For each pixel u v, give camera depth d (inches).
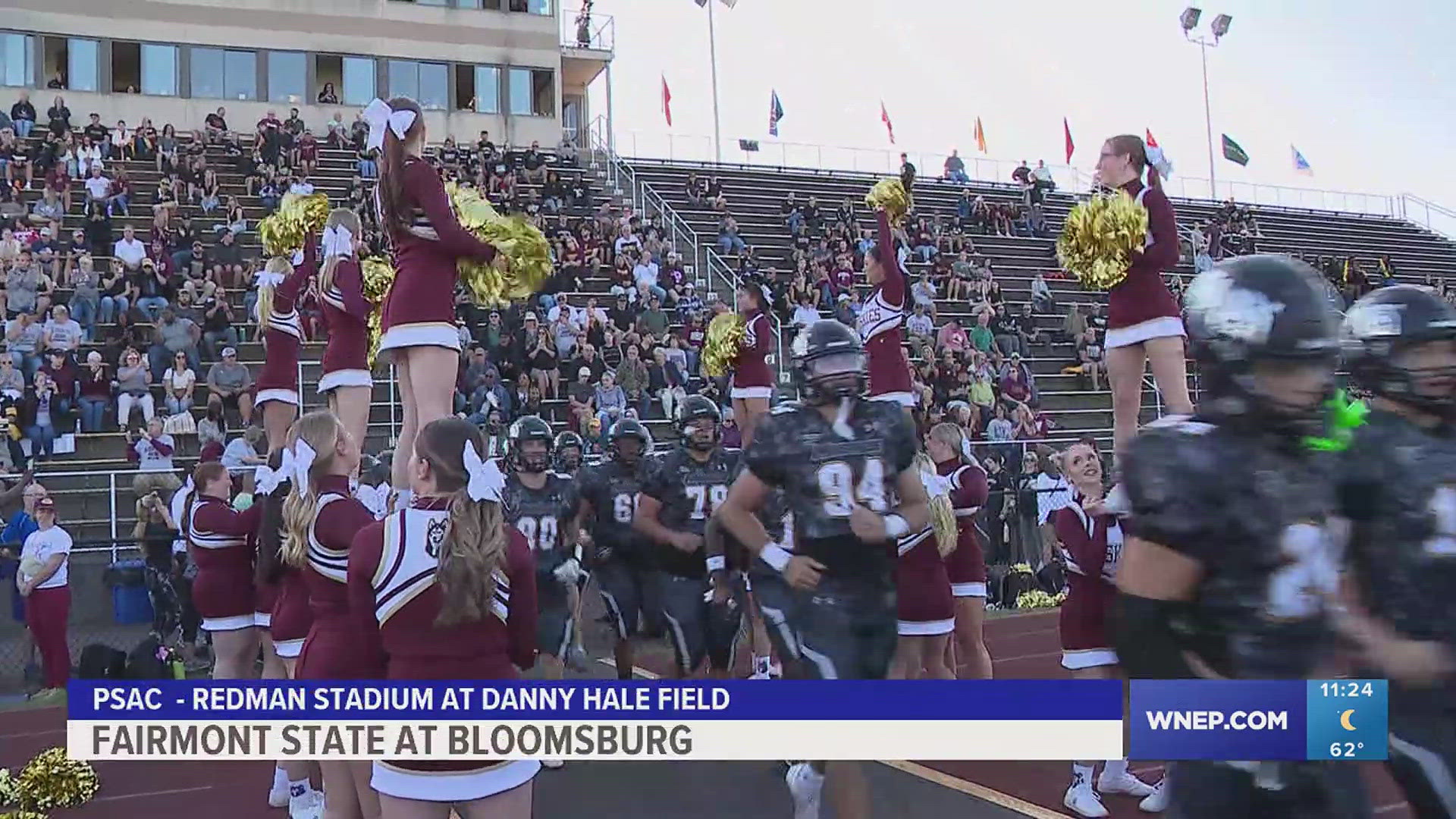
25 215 617.9
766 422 155.3
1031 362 729.6
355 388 208.8
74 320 532.1
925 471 195.5
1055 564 438.6
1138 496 81.9
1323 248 1107.9
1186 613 81.9
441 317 176.1
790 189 1001.5
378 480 267.9
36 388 470.3
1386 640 98.3
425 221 175.6
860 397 154.7
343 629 141.3
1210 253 980.6
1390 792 173.8
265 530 171.6
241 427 497.4
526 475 221.3
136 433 474.6
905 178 219.6
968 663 218.7
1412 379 105.7
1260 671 81.4
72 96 887.1
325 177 767.1
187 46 925.2
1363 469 97.8
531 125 1046.4
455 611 113.7
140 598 343.6
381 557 116.8
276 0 954.1
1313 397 81.2
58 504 465.1
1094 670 179.0
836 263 776.9
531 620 121.6
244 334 569.9
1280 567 80.0
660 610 223.1
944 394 587.8
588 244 725.9
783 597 153.9
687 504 220.2
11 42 870.4
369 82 989.8
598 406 533.0
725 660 223.5
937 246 864.3
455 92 1023.0
